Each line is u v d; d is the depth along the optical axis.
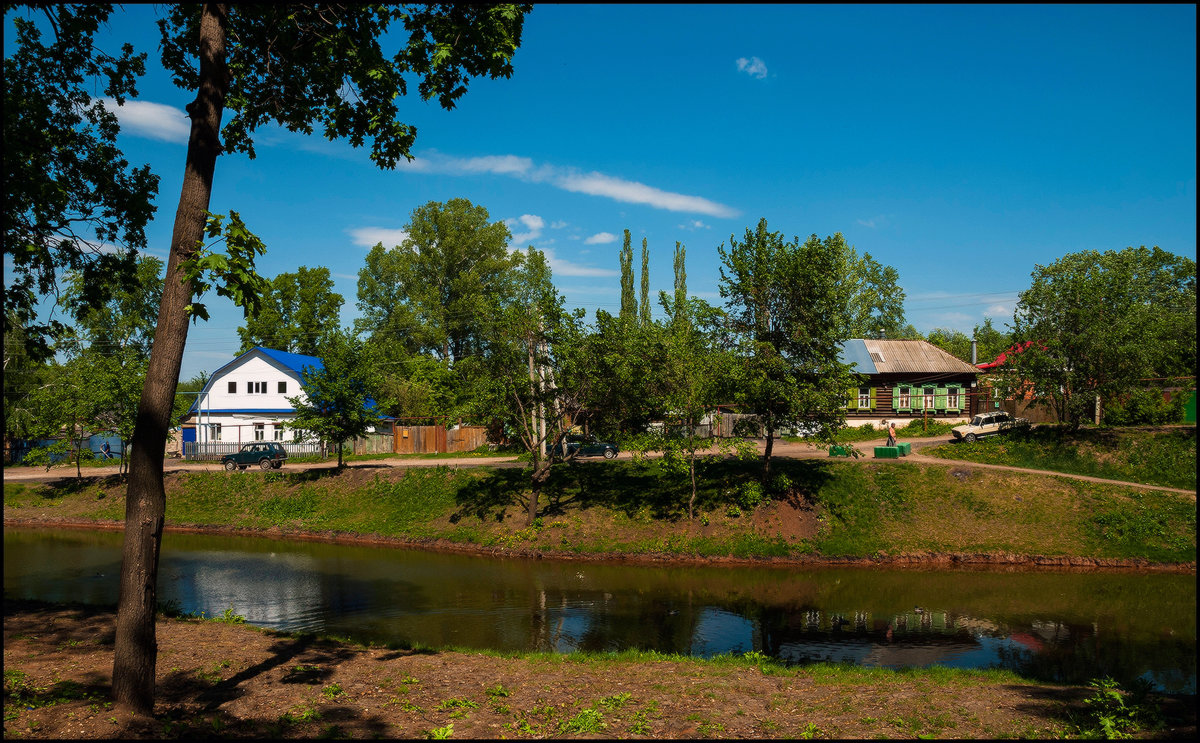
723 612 19.98
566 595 21.94
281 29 11.28
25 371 44.19
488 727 8.43
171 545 30.70
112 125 14.02
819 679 11.62
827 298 27.64
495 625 18.47
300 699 9.42
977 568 25.38
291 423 37.44
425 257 61.97
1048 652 16.38
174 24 11.92
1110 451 32.47
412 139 12.59
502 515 31.20
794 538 27.72
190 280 8.04
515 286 64.00
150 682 8.30
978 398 48.59
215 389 53.84
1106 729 7.91
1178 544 25.42
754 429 28.88
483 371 30.38
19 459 49.91
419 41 11.87
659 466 30.09
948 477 30.11
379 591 22.36
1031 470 30.81
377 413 38.34
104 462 48.94
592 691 10.32
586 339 28.55
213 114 8.80
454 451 48.72
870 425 46.66
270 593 22.08
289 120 12.69
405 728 8.34
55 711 7.94
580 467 34.06
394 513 33.22
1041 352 34.28
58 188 12.66
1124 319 33.03
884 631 18.19
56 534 33.06
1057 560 25.48
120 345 55.09
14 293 13.53
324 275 70.62
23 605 16.08
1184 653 16.22
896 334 73.31
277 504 35.22
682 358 28.50
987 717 8.93
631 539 28.56
